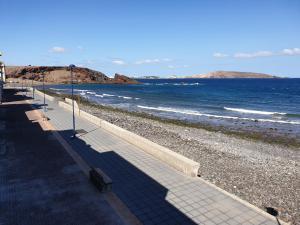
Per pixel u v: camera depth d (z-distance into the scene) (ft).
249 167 50.03
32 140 52.47
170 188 32.58
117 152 45.88
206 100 202.18
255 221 25.91
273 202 35.37
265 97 225.15
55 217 25.61
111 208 27.37
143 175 36.37
